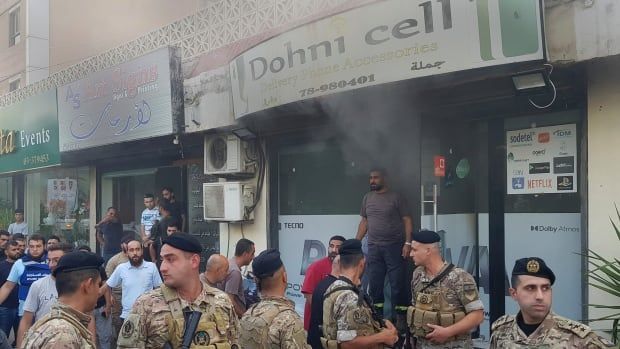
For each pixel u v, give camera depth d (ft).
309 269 14.87
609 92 13.50
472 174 17.48
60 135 29.76
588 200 13.87
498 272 16.75
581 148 14.19
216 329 8.41
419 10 13.15
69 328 7.80
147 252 25.68
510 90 15.08
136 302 8.37
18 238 18.99
